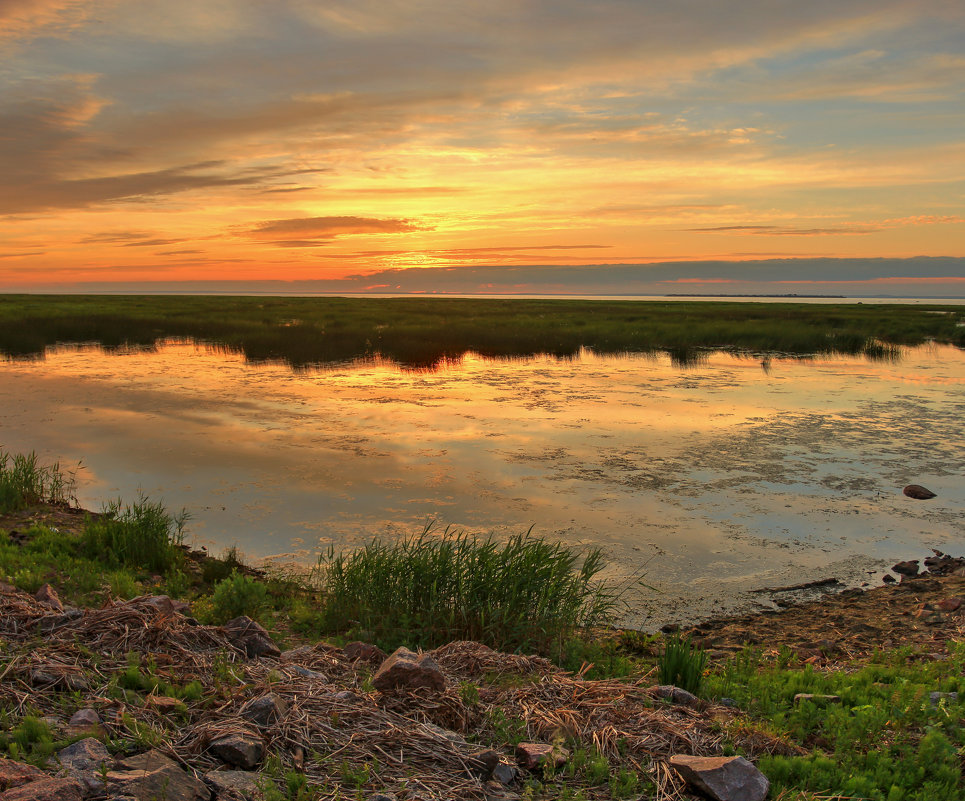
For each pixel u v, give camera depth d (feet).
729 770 12.32
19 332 120.78
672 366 92.89
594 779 12.53
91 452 46.21
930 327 144.66
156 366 88.58
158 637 16.69
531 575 22.81
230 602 22.81
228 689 14.55
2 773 10.02
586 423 55.93
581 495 38.24
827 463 44.80
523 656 18.60
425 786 11.73
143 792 10.32
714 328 134.41
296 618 23.67
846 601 26.53
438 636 22.04
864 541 32.42
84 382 74.64
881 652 21.44
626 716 14.71
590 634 23.22
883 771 13.26
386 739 13.10
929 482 40.98
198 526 33.42
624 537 32.53
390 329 134.00
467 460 44.93
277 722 13.08
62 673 14.15
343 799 11.12
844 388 73.46
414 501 37.06
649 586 26.45
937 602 25.67
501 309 254.88
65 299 335.67
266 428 53.57
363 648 18.54
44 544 28.96
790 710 16.48
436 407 62.18
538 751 13.06
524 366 92.27
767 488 39.70
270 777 11.43
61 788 9.62
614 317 185.78
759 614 25.50
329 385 74.13
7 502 34.94
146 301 316.40
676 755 13.30
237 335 118.62
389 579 23.76
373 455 45.88
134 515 32.58
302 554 30.30
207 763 11.78
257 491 38.45
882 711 15.74
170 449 47.06
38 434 50.98
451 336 121.80
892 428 54.60
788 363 96.58
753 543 32.01
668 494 38.60
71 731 12.11
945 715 15.65
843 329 140.36
